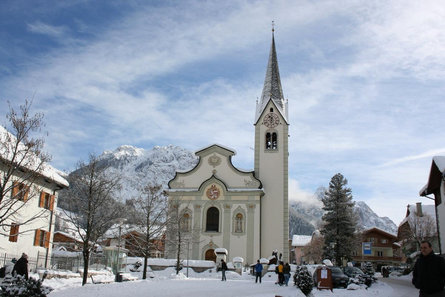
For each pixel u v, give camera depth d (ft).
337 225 250.57
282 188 219.00
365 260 361.10
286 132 227.81
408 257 239.91
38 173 91.40
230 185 216.13
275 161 223.30
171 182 220.23
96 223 107.14
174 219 173.37
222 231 209.15
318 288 104.27
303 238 511.81
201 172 219.20
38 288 53.47
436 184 141.59
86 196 110.11
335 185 256.52
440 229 142.61
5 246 116.16
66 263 150.00
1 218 87.97
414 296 91.91
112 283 99.40
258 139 228.02
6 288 51.60
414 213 280.10
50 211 136.77
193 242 207.21
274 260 188.14
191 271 175.83
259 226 208.33
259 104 240.53
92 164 113.29
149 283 104.83
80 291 82.28
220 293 89.15
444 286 38.42
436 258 38.91
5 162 86.94
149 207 147.64
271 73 250.78
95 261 153.58
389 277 205.46
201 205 213.66
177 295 81.56
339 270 126.21
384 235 366.84
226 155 219.61
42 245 134.31
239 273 178.91
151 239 155.84
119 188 134.31
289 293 58.44
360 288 111.86
